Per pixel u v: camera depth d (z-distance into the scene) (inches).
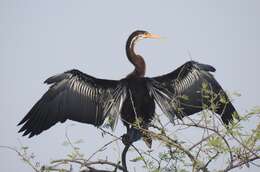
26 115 479.8
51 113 478.3
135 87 472.7
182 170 297.3
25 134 478.9
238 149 289.3
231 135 293.7
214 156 290.8
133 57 497.7
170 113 464.4
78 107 477.4
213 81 474.3
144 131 364.2
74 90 478.3
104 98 474.0
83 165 305.3
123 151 344.5
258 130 293.1
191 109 473.7
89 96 476.7
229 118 461.7
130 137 417.7
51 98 477.1
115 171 311.1
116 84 476.4
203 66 476.4
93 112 475.2
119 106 469.1
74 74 479.2
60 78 477.1
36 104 478.3
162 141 304.7
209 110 318.7
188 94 475.8
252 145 290.7
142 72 491.8
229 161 291.4
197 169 290.0
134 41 507.8
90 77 478.3
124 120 474.9
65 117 478.9
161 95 474.3
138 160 301.9
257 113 302.7
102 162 309.7
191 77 478.3
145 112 474.0
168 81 480.1
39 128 479.8
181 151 302.4
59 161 303.1
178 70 481.7
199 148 295.0
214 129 301.1
